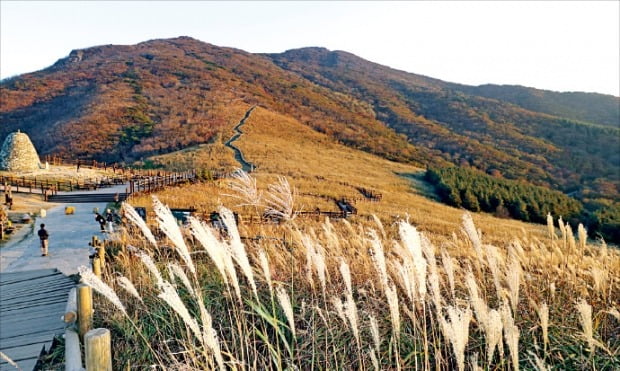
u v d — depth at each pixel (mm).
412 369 3506
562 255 5402
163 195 25375
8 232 17156
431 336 3807
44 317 7051
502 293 3479
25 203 25062
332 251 5766
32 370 4992
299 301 4668
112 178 36219
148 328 4582
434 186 46281
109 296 2791
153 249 7027
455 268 4973
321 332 3986
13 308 7734
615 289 5137
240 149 51750
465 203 38969
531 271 5480
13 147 36625
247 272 2840
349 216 21906
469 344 3760
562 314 4324
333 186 36406
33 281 9852
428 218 25297
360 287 4973
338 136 75750
